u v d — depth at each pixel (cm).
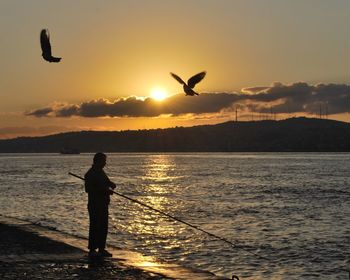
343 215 3344
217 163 15438
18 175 9231
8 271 1195
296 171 9856
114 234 2530
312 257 2016
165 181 7425
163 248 2181
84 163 16812
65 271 1198
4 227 1975
